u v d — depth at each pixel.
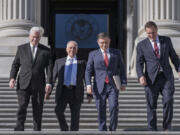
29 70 19.86
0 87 28.98
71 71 20.53
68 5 54.00
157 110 26.16
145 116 25.59
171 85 19.42
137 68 19.67
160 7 38.78
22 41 37.38
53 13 53.94
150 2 39.03
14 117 25.41
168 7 38.66
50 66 20.17
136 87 29.41
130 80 30.20
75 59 20.75
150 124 19.69
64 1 53.88
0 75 35.66
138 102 27.22
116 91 19.72
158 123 25.03
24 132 17.14
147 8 39.25
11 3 38.97
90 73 19.98
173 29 38.22
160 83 19.52
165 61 19.55
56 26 53.81
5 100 27.06
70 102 20.61
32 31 20.17
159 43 19.69
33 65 19.92
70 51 20.67
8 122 24.94
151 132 17.23
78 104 20.55
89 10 54.03
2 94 28.11
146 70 19.69
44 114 25.61
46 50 20.27
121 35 49.12
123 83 20.05
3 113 25.58
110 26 54.00
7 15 38.91
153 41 19.72
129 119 25.14
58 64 20.72
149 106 19.69
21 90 19.83
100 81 19.80
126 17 47.44
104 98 19.73
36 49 20.19
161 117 25.64
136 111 26.08
